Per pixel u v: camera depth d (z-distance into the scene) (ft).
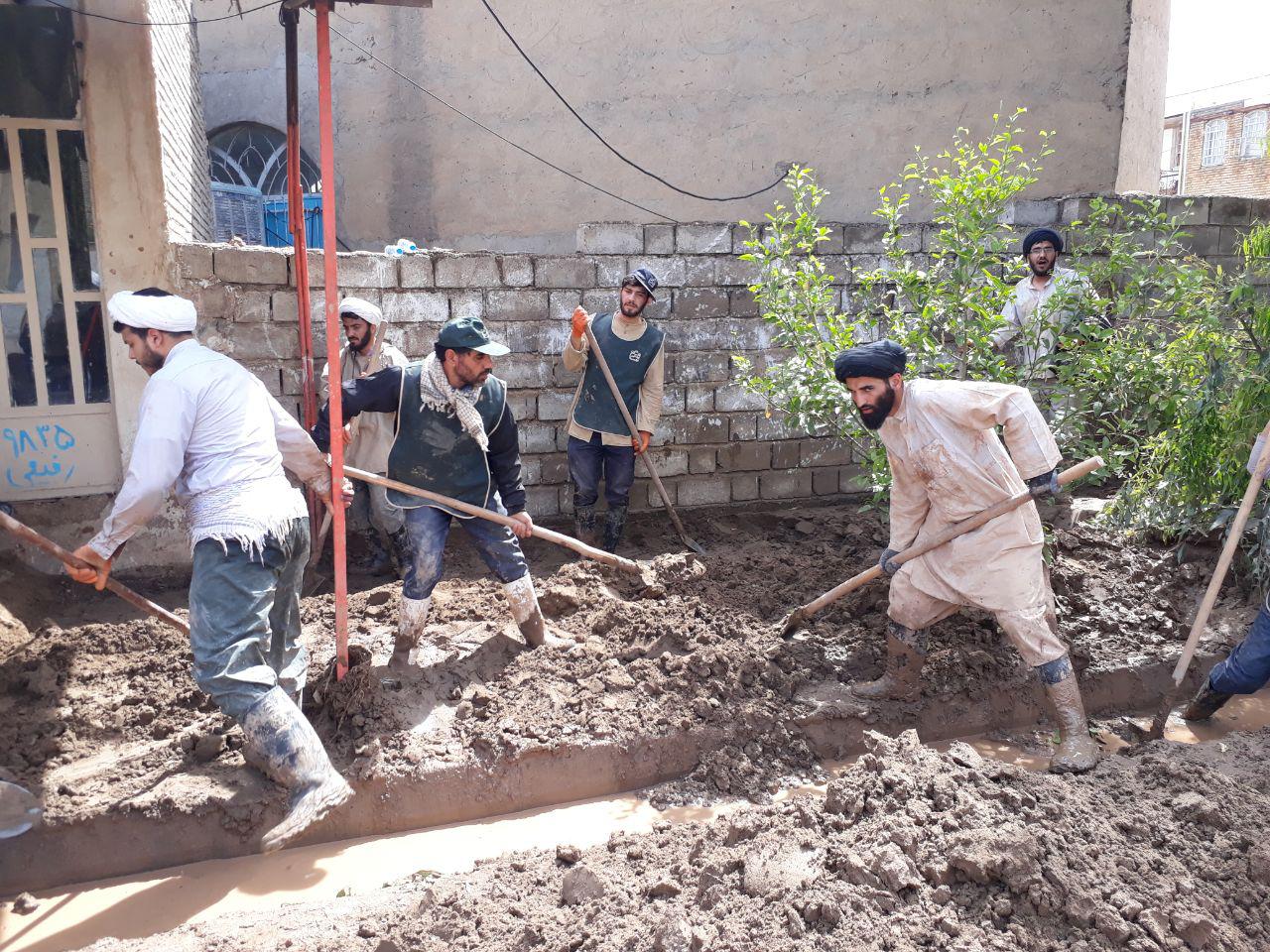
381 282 20.40
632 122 34.04
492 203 35.45
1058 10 32.65
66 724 13.32
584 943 9.46
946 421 12.89
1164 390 18.78
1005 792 10.94
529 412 21.79
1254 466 13.73
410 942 9.79
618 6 33.53
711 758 13.82
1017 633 13.33
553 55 34.09
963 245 17.90
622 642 15.81
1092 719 15.60
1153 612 17.54
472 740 13.35
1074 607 17.51
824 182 33.73
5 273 18.28
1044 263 20.80
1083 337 18.65
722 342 22.80
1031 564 13.29
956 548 13.32
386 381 13.97
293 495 12.25
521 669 14.88
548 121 34.55
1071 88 32.96
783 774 13.89
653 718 14.01
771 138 33.68
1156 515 19.33
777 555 19.57
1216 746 13.16
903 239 23.50
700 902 9.89
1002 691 15.38
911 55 32.99
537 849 11.70
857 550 19.93
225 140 39.37
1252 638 14.37
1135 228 24.39
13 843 11.46
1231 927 9.45
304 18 36.42
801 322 18.48
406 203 36.27
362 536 21.22
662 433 22.68
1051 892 9.52
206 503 11.39
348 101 36.19
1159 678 16.22
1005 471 13.09
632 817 13.01
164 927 10.80
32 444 18.72
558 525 22.26
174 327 11.54
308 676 14.47
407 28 35.17
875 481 18.54
